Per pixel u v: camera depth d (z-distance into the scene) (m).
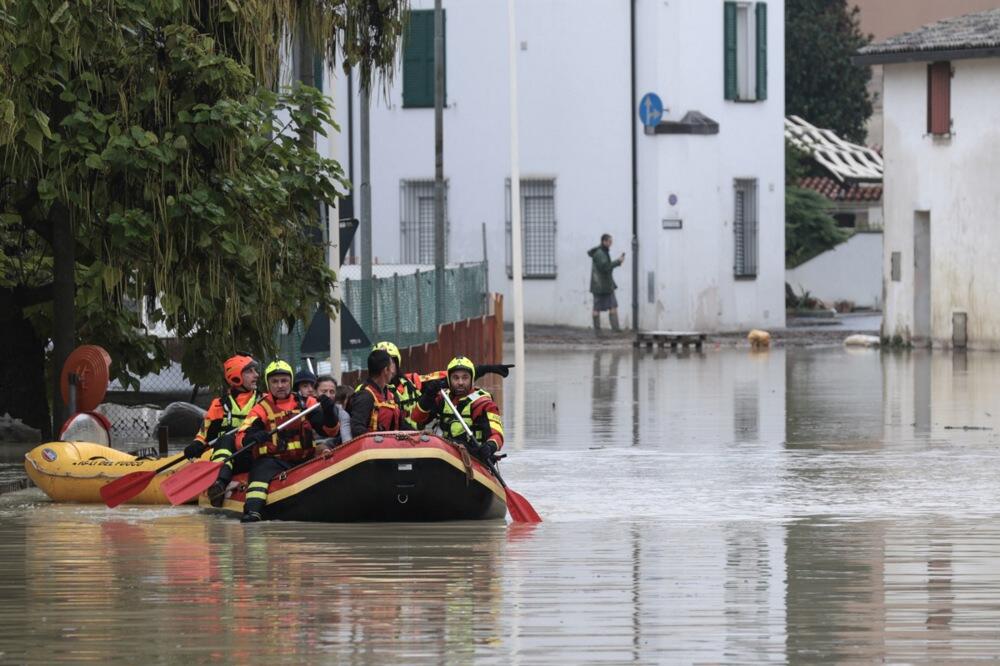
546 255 85.56
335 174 36.16
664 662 18.58
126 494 30.88
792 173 103.38
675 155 82.12
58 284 35.53
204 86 33.97
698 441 41.88
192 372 37.50
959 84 75.81
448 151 86.56
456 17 86.06
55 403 35.88
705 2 83.25
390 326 51.41
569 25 84.31
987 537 27.19
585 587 22.80
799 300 97.62
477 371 30.50
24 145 32.69
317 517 28.91
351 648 19.25
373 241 87.56
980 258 75.06
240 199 34.34
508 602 21.77
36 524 28.98
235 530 28.06
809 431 44.16
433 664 18.53
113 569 24.31
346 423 30.16
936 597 22.08
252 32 35.00
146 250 34.16
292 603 21.73
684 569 24.20
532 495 32.38
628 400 52.91
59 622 20.67
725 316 84.62
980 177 75.00
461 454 29.02
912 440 42.06
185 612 21.22
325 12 38.06
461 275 61.34
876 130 127.94
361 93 41.34
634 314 83.31
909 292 77.81
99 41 32.62
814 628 20.17
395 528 28.19
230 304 35.00
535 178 85.31
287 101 36.00
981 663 18.47
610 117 83.62
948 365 67.12
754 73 85.56
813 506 30.91
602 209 84.06
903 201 78.12
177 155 33.38
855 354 74.00
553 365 67.50
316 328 41.47
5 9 30.59
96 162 32.62
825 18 115.44
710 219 83.31
